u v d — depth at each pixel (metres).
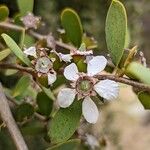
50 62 0.10
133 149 0.45
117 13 0.10
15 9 0.23
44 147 0.21
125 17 0.10
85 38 0.14
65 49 0.14
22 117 0.13
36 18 0.14
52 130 0.10
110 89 0.09
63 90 0.10
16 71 0.13
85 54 0.10
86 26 0.26
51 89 0.12
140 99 0.10
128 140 0.45
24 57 0.10
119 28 0.10
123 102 0.39
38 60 0.10
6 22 0.15
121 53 0.10
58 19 0.25
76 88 0.09
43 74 0.10
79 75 0.10
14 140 0.09
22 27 0.14
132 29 0.28
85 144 0.14
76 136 0.14
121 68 0.10
